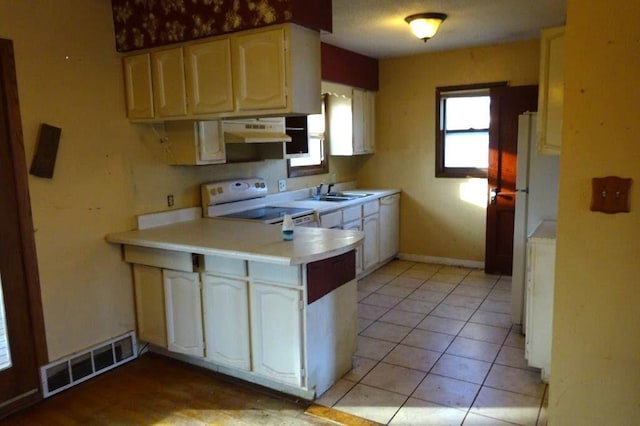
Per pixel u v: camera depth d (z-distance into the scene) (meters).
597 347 1.70
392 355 3.28
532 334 2.88
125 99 3.27
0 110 2.62
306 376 2.66
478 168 5.29
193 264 2.94
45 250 2.86
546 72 2.79
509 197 4.93
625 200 1.59
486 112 5.19
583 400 1.75
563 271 1.71
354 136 5.29
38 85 2.78
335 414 2.59
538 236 2.88
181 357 3.31
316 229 3.23
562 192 1.68
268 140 3.84
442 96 5.32
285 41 2.61
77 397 2.87
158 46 3.07
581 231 1.67
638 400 1.67
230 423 2.54
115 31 3.19
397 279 5.03
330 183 5.48
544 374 2.86
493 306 4.18
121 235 3.16
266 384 2.91
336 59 4.85
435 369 3.07
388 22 3.94
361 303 4.31
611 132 1.59
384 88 5.66
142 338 3.34
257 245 2.76
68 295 2.99
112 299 3.24
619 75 1.56
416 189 5.66
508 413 2.56
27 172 2.76
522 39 4.72
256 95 2.75
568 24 1.60
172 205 3.62
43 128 2.80
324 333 2.77
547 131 2.82
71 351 3.02
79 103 3.00
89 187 3.08
